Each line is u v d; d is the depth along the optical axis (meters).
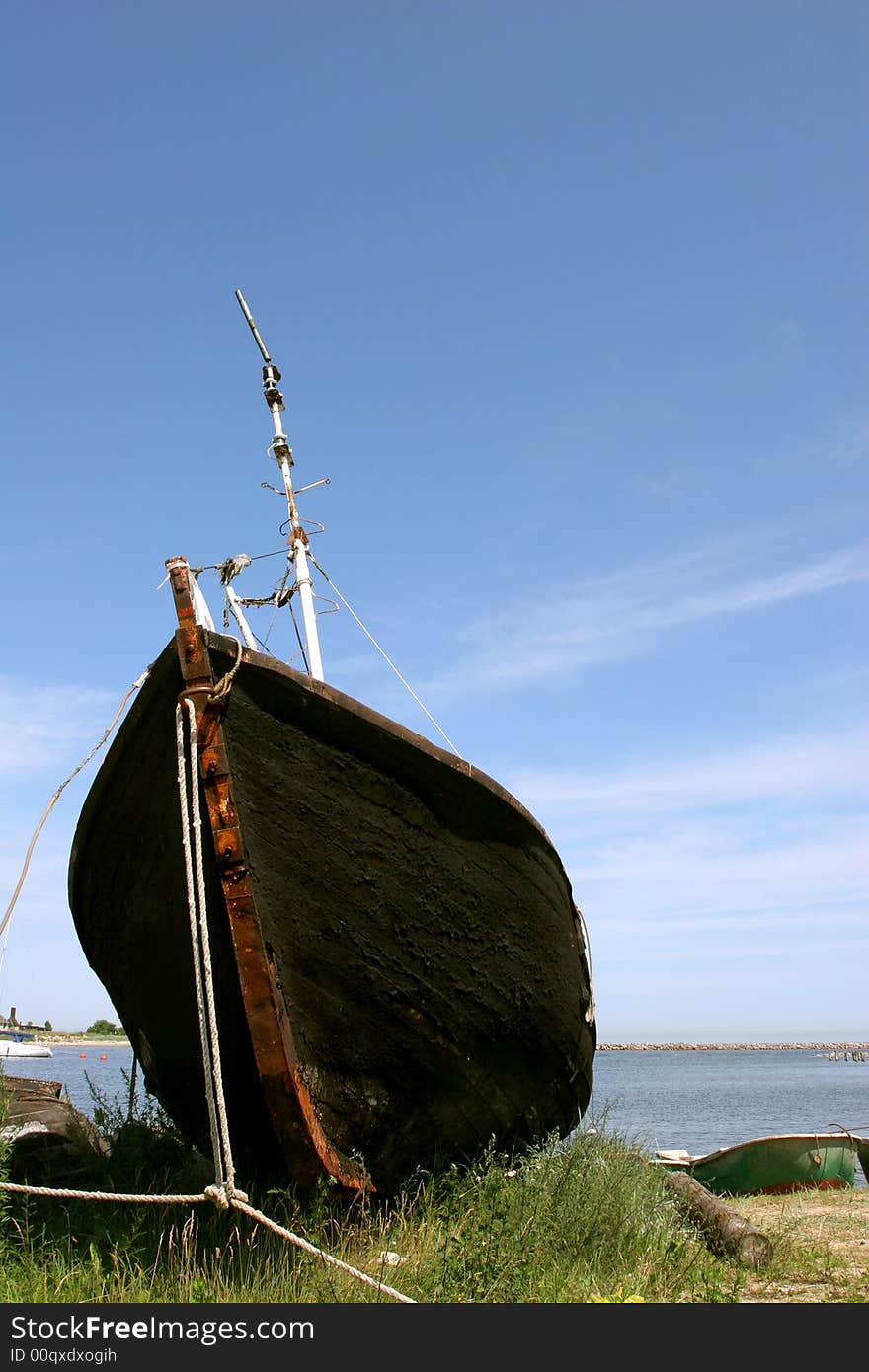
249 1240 6.24
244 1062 6.83
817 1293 6.24
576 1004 8.55
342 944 6.65
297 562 10.12
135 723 6.39
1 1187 5.24
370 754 6.46
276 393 10.58
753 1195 11.95
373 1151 7.06
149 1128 8.91
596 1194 7.04
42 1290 5.41
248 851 6.20
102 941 7.88
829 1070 102.50
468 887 7.11
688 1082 72.38
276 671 6.08
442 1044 7.22
